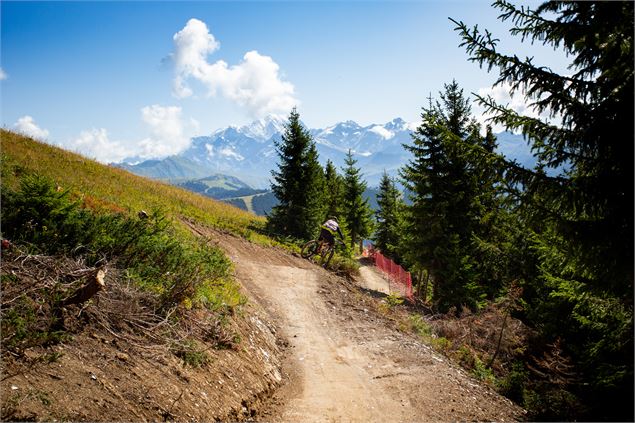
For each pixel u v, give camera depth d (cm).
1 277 480
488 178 614
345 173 4881
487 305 1906
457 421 699
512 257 1769
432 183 2228
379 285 2678
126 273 657
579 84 566
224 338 704
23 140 2031
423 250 2261
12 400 325
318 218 3275
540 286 1460
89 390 396
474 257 2250
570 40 571
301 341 1015
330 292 1508
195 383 534
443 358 1046
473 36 597
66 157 2133
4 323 407
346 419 653
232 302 923
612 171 535
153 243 767
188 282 702
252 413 590
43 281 512
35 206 627
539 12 599
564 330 1209
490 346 1314
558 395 870
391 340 1095
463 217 2222
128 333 550
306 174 3222
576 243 552
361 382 814
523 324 1412
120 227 740
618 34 518
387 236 5241
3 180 939
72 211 669
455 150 645
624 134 518
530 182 576
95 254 650
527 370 1145
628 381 780
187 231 1456
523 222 609
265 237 2598
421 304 2177
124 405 407
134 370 476
